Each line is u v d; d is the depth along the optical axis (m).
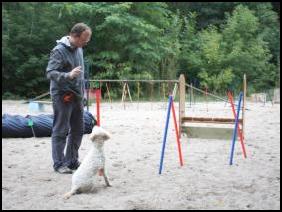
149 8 26.47
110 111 17.47
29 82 26.39
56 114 7.20
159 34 26.80
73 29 7.03
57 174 7.21
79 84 7.22
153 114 16.22
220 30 32.72
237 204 5.75
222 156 8.69
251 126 13.09
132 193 6.18
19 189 6.41
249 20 29.95
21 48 26.47
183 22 31.38
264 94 25.92
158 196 6.05
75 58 7.16
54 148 7.29
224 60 28.28
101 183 6.67
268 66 30.47
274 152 9.13
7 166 7.80
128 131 11.92
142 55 25.42
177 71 28.22
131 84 25.58
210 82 27.69
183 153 8.98
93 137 6.17
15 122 10.78
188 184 6.66
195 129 10.75
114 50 26.39
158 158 8.49
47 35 26.92
